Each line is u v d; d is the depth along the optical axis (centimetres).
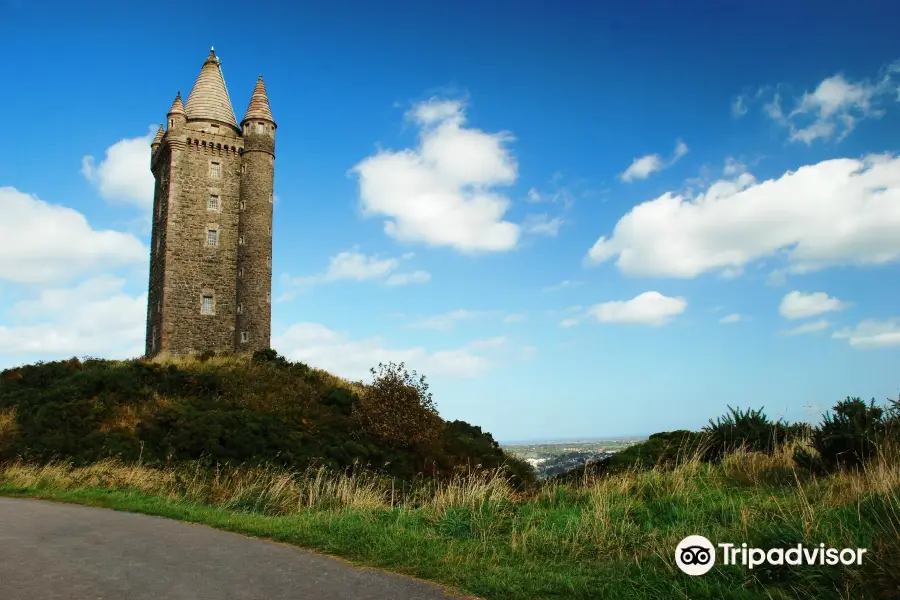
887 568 603
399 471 2702
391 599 666
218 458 2338
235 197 5319
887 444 1045
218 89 5531
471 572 769
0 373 3456
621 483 1227
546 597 676
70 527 1081
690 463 1330
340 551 888
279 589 697
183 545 928
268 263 5225
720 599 642
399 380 3206
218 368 3794
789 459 1262
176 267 4994
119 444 2323
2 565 789
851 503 850
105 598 655
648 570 738
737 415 1527
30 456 2186
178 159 5138
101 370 3184
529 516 1059
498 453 3294
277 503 1456
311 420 3039
